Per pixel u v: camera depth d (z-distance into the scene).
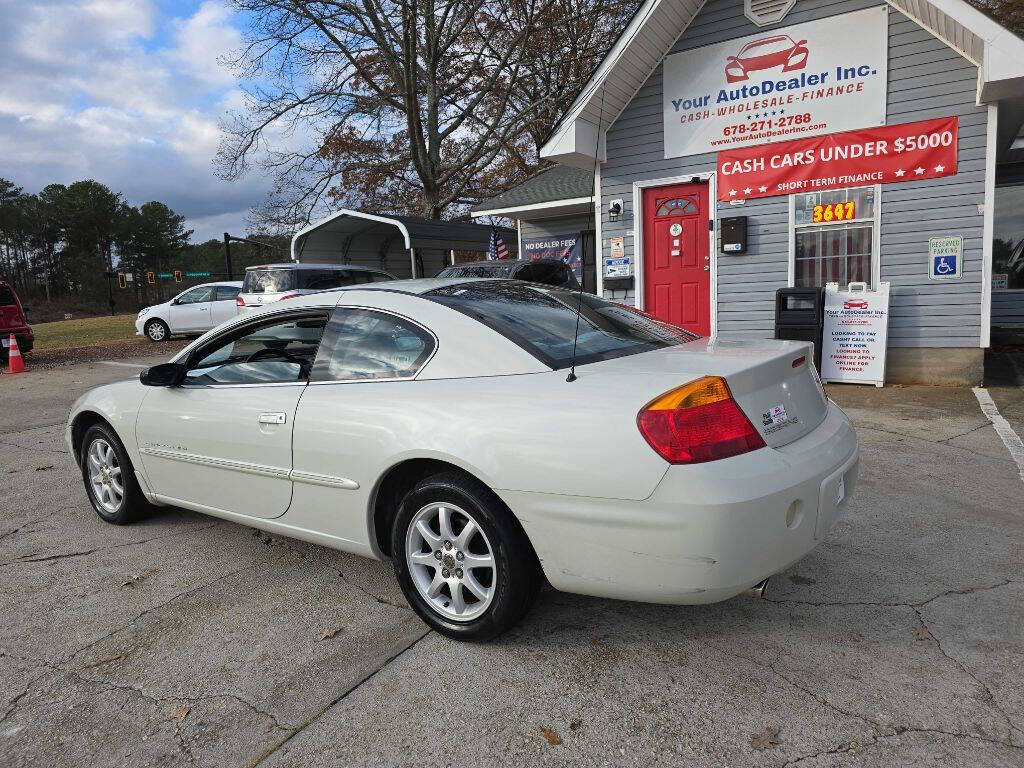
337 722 2.41
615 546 2.47
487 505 2.70
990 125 7.55
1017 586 3.16
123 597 3.44
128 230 94.81
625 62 8.98
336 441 3.10
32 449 6.80
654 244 9.95
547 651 2.80
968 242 7.86
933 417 6.45
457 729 2.35
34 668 2.83
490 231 19.61
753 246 9.10
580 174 13.69
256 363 3.69
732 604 3.11
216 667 2.79
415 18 22.00
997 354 10.13
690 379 2.49
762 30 8.66
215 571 3.70
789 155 8.71
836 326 8.24
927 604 3.03
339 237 19.59
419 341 3.11
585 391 2.61
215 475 3.72
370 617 3.15
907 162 8.04
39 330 28.80
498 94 25.70
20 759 2.29
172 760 2.26
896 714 2.31
